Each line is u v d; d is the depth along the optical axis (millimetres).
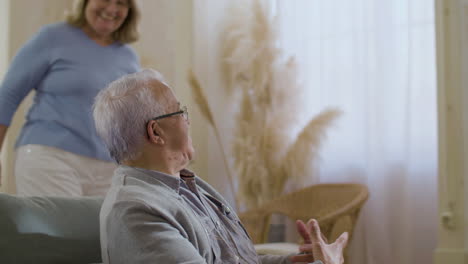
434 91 4020
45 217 1500
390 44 4176
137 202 1337
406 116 4086
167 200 1411
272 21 4664
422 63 4059
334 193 3604
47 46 2471
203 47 4938
